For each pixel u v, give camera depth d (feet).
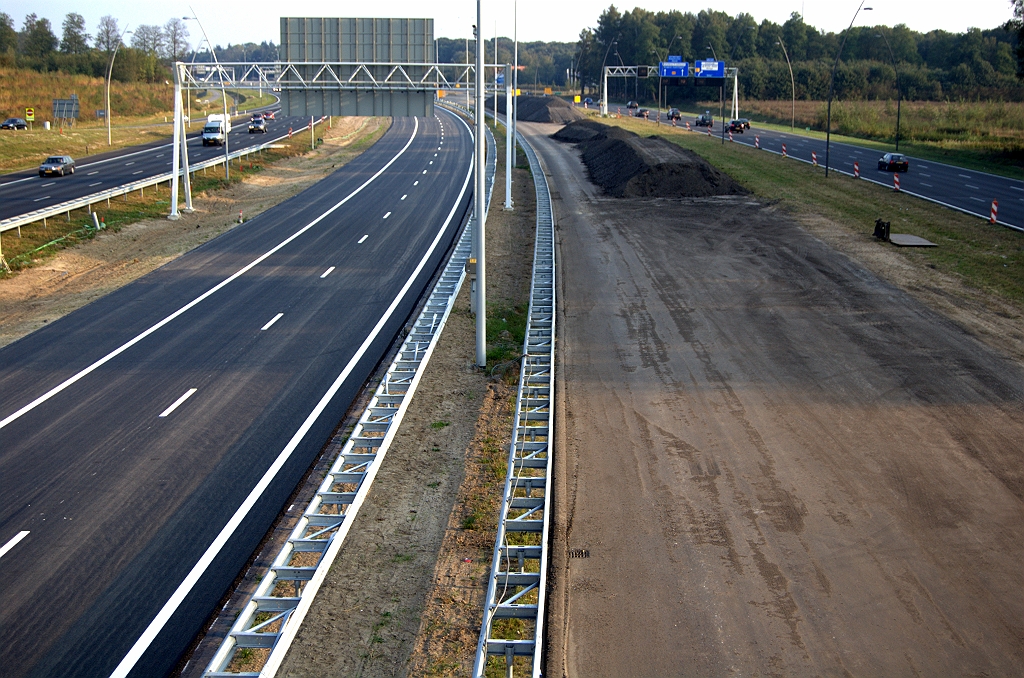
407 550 39.65
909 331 72.33
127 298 86.53
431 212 138.10
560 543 39.11
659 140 223.71
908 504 42.70
